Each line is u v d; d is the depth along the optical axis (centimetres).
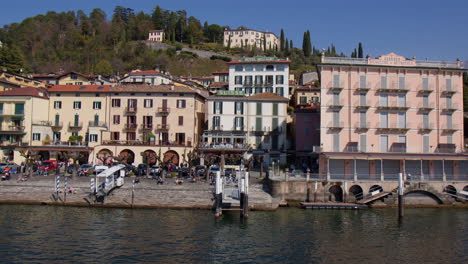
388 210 4797
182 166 6688
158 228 3719
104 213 4275
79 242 3241
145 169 6141
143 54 17238
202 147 7094
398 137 5906
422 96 5962
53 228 3625
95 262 2811
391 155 5544
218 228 3781
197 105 7781
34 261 2805
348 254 3142
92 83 9412
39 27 17375
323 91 5928
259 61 9531
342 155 5491
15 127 7175
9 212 4225
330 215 4438
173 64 17200
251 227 3847
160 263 2830
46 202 4675
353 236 3625
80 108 7594
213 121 7538
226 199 4625
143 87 7688
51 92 7662
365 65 5922
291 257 3047
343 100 5934
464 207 5025
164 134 7419
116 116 7500
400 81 5969
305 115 7325
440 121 5931
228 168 6519
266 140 7500
